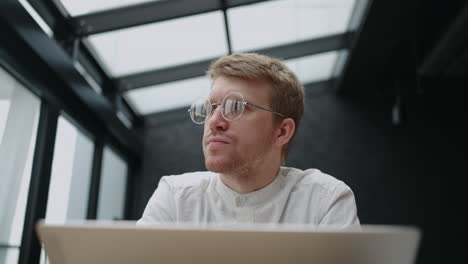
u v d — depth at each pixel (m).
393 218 5.53
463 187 5.58
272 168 1.00
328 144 5.86
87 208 3.88
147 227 0.47
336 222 0.94
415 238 0.46
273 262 0.47
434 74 5.86
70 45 3.36
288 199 1.02
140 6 3.46
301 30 4.46
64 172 3.33
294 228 0.46
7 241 2.40
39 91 2.80
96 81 4.32
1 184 2.35
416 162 5.73
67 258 0.49
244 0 3.68
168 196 1.06
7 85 2.46
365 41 4.30
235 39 4.31
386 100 6.01
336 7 4.11
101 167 4.12
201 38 4.11
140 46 3.95
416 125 5.86
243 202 1.01
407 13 3.76
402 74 5.78
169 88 5.06
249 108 0.95
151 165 5.72
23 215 2.60
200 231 0.46
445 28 4.11
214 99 0.96
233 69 0.96
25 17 2.39
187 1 3.60
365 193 5.64
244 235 0.46
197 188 1.05
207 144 0.93
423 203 5.56
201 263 0.47
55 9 3.02
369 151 5.81
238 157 0.92
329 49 4.87
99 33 3.48
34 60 2.63
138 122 5.84
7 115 2.43
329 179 1.03
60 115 3.26
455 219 5.46
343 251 0.46
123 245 0.47
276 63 1.04
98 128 4.08
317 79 6.07
